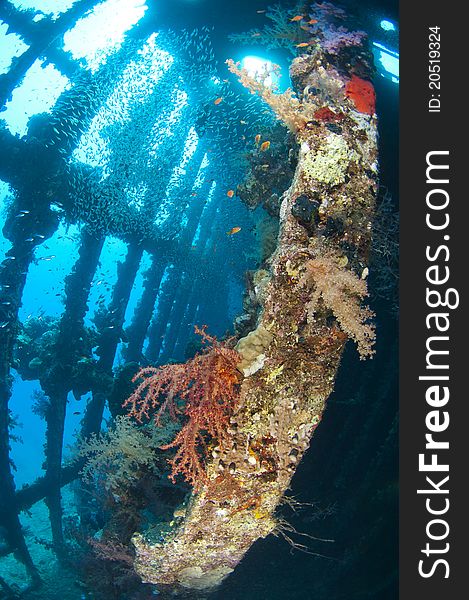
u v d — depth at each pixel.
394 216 4.77
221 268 18.14
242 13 10.20
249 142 11.38
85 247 10.66
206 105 12.08
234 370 3.04
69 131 8.95
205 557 3.64
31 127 8.82
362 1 7.61
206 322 19.52
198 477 3.10
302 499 6.27
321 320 3.10
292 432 3.28
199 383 3.02
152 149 11.46
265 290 3.17
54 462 9.91
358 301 3.00
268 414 3.17
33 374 11.23
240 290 22.14
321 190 3.07
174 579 4.02
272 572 6.11
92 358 10.69
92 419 10.98
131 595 5.48
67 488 15.92
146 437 4.82
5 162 8.45
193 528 3.39
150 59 10.95
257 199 5.88
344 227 3.08
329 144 3.21
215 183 17.27
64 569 9.97
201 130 12.53
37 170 8.65
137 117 10.72
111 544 5.19
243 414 3.12
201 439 3.15
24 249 8.82
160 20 10.71
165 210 13.05
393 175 7.98
